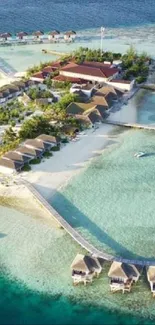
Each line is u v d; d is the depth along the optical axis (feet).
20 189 222.28
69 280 173.88
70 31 442.91
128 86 332.39
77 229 197.88
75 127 274.98
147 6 574.56
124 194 221.25
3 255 185.16
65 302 165.68
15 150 245.04
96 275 174.40
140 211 209.87
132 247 188.44
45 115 286.25
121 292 168.86
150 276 168.04
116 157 250.57
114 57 384.47
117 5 575.79
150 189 225.35
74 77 343.67
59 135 268.21
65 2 583.58
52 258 183.73
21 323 158.20
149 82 350.23
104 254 182.19
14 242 191.62
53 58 395.14
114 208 211.41
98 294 168.35
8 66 374.22
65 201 214.69
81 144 262.67
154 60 391.24
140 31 477.77
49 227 199.21
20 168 235.40
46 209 206.08
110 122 286.46
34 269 178.81
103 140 267.80
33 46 425.28
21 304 165.27
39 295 168.45
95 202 215.10
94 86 327.26
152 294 167.73
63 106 294.46
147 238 193.57
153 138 271.28
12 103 305.32
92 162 245.65
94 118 282.97
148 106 311.88
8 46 423.23
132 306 163.84
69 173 235.61
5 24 489.67
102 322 158.51
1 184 225.56
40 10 545.44
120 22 506.48
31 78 342.85
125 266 171.42
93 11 545.85
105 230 197.77
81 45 429.38
